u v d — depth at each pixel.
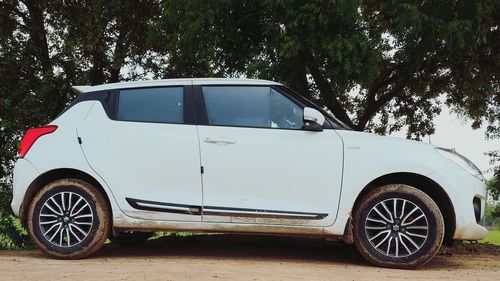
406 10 7.62
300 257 6.28
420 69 10.55
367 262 5.87
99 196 5.68
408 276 4.96
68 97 10.16
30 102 9.18
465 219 5.38
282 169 5.48
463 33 7.93
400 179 5.70
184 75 10.54
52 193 5.71
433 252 5.30
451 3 8.05
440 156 5.52
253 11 8.44
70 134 5.79
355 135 5.62
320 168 5.47
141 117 5.79
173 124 5.71
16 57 9.63
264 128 5.62
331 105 9.31
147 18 9.99
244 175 5.49
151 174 5.60
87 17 9.93
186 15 7.73
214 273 4.85
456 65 10.43
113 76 10.93
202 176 5.53
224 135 5.59
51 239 5.70
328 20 7.46
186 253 6.45
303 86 9.12
